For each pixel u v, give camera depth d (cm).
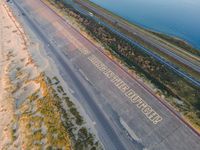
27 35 9131
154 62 6594
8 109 5962
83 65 6838
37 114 5516
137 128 4769
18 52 8238
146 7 10894
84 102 5591
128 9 10881
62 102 5666
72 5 11488
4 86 6788
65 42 8150
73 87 6100
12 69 7425
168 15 9956
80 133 4831
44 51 7906
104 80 6106
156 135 4556
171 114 4831
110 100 5516
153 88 5500
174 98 5212
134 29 8825
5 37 9431
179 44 7919
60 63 7138
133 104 5266
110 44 7612
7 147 5019
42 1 11612
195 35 8425
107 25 9244
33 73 6981
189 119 4619
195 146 4206
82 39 7994
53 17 9994
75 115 5262
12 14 11131
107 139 4656
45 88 6181
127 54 7006
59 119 5178
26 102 6025
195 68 6391
